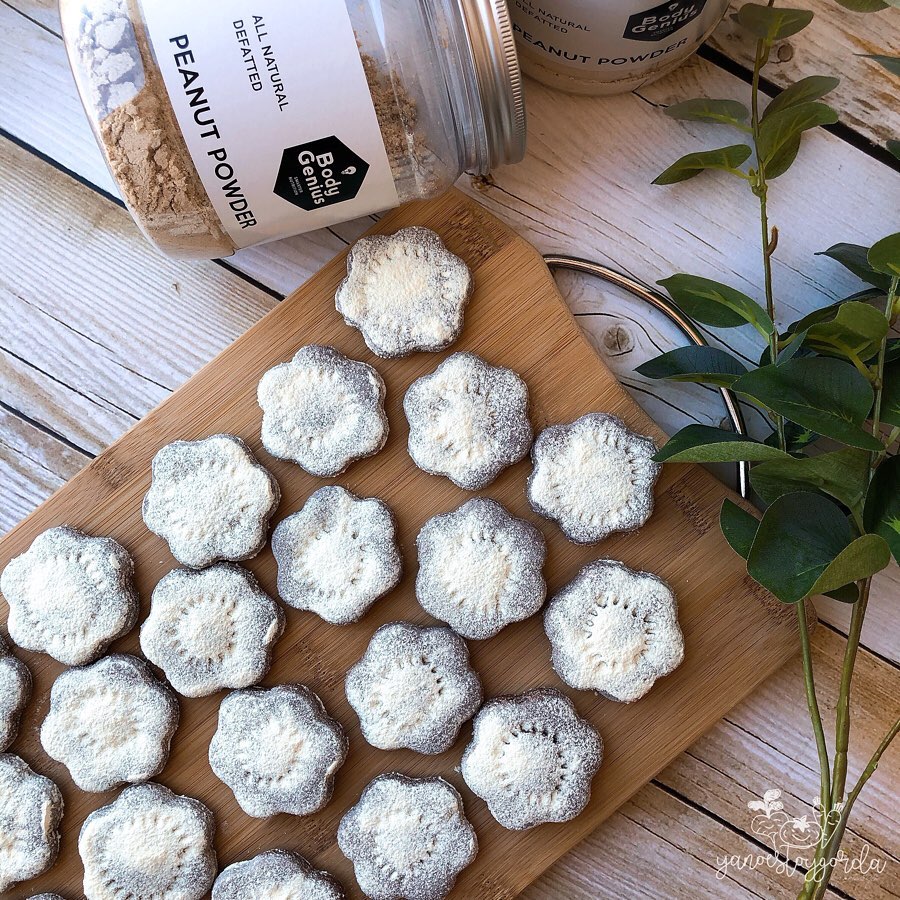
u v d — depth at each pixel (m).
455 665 0.33
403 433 0.34
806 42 0.35
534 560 0.33
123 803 0.34
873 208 0.35
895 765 0.35
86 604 0.34
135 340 0.36
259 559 0.35
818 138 0.35
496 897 0.34
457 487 0.34
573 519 0.33
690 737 0.34
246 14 0.26
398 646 0.33
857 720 0.35
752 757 0.35
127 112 0.27
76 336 0.36
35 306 0.36
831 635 0.35
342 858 0.34
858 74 0.35
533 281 0.34
